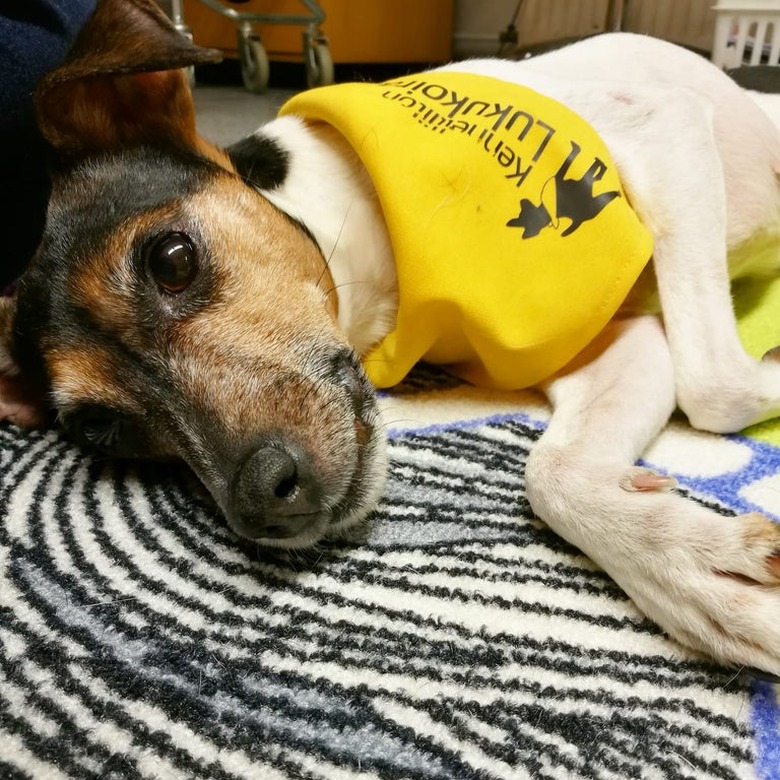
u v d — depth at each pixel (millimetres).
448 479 332
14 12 387
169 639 249
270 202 349
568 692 226
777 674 219
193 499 332
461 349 383
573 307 340
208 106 1056
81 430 343
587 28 1188
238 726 216
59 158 333
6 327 365
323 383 297
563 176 348
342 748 209
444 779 199
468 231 349
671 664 235
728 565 236
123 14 306
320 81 1190
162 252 306
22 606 265
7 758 208
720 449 339
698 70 447
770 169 426
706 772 202
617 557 255
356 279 378
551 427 330
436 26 1345
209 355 299
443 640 245
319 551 290
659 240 360
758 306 437
